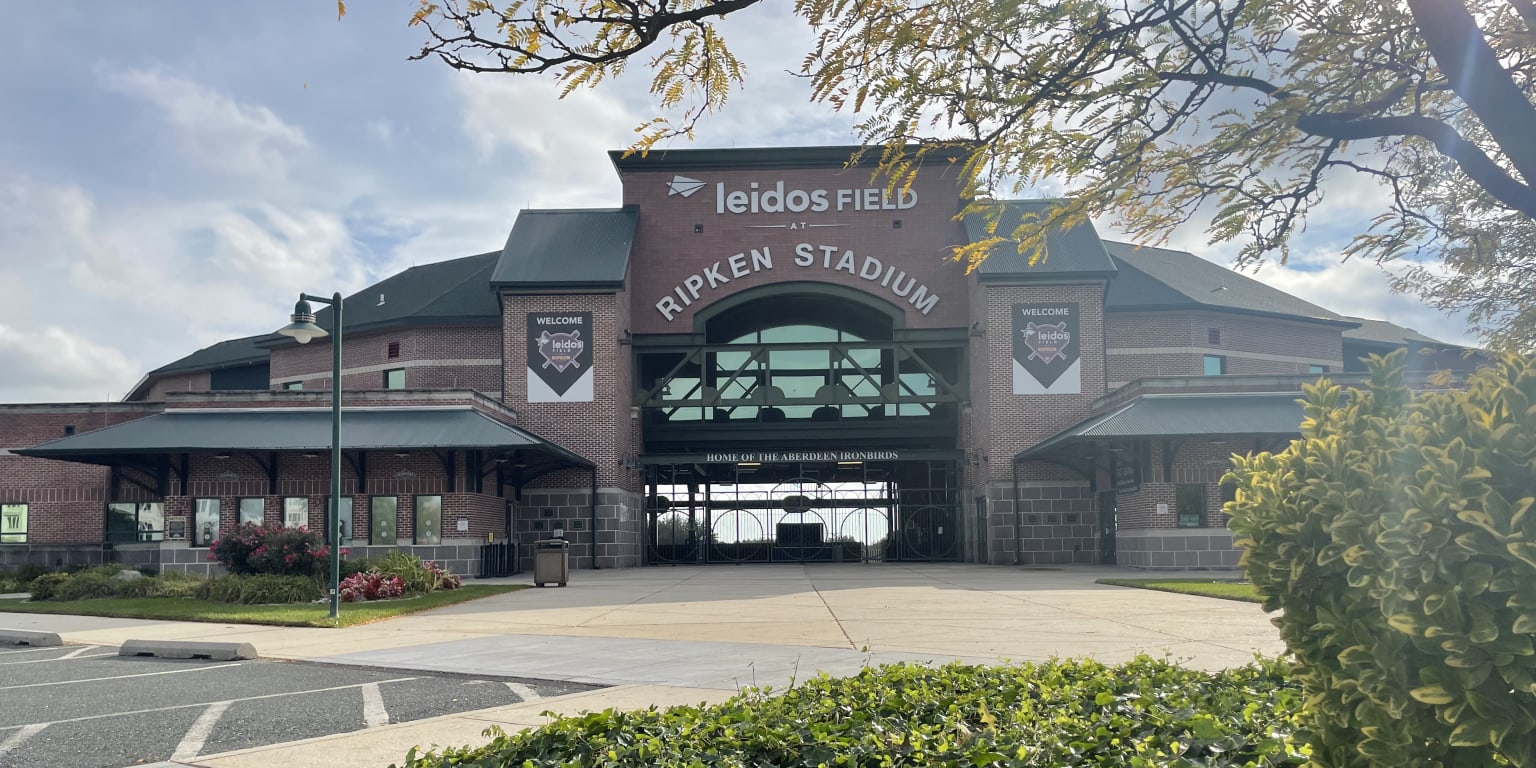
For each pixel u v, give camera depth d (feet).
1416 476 11.85
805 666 38.37
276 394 110.22
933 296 137.28
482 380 139.74
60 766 24.86
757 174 140.26
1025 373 123.95
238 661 44.65
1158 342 136.46
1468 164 18.26
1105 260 125.29
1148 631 47.93
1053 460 122.31
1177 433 99.30
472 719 29.14
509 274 126.31
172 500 106.83
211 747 26.58
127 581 83.66
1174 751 18.40
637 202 139.95
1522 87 21.20
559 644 47.32
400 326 142.31
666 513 146.92
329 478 106.93
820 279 138.31
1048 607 61.41
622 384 128.77
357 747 25.77
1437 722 11.66
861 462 146.00
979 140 21.81
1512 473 11.25
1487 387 12.25
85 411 131.23
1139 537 106.01
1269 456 15.35
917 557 140.36
